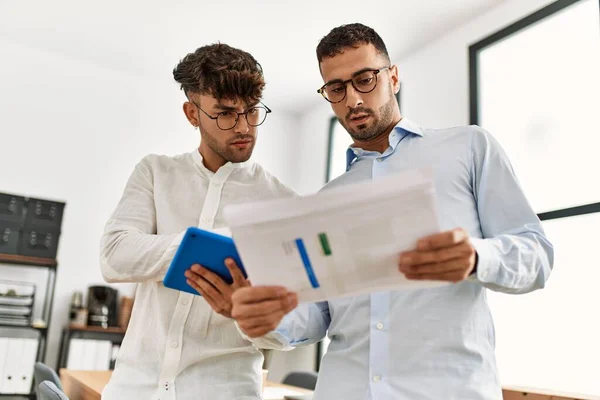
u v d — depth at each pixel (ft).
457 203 3.77
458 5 12.83
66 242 14.94
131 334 4.26
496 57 12.75
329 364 3.88
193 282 3.21
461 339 3.46
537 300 10.84
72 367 13.37
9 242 13.44
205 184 4.59
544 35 11.76
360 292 2.78
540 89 11.64
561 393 7.20
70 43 15.26
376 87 4.14
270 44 14.82
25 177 14.80
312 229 2.63
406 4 12.89
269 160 18.37
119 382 4.08
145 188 4.55
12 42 15.29
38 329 13.35
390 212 2.55
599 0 10.72
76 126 15.69
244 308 2.82
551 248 3.51
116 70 16.51
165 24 14.16
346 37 4.17
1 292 13.21
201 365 4.10
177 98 17.22
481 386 3.40
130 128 16.38
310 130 18.52
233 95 4.19
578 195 10.51
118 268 4.00
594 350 9.73
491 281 3.06
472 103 12.86
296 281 2.76
